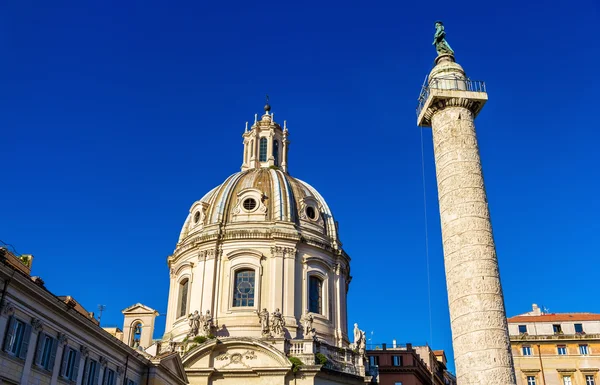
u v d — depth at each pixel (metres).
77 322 36.09
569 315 83.56
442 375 118.75
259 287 60.00
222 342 54.47
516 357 78.50
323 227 66.88
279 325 55.97
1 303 29.83
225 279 60.94
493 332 35.59
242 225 63.25
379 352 89.00
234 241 62.16
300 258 62.44
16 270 30.48
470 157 40.44
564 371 76.69
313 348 55.03
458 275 37.56
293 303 59.44
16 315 31.05
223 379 53.75
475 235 38.06
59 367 34.44
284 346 54.62
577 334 78.31
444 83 42.38
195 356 54.22
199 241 62.97
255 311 58.84
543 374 77.00
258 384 53.03
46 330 33.56
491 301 36.38
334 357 57.16
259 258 61.19
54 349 34.06
